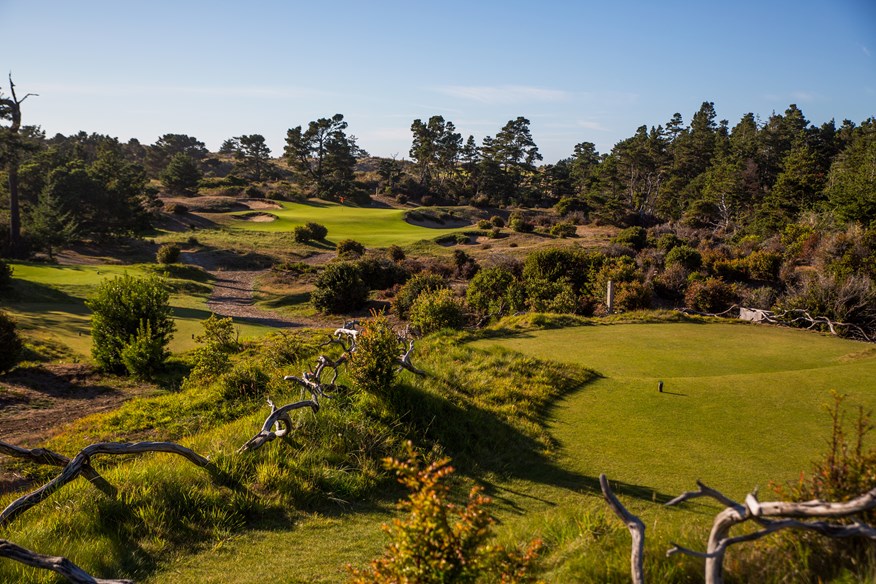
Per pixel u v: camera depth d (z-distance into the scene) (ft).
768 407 34.24
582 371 42.42
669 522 20.92
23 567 15.96
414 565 10.78
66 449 33.27
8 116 176.35
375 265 153.07
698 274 117.29
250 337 80.33
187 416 38.73
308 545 19.45
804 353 49.01
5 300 106.73
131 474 21.90
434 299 66.33
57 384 54.13
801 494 13.41
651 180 365.20
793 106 342.44
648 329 59.06
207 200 317.22
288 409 26.89
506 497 24.47
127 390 54.13
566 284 98.63
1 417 43.04
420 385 34.14
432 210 341.41
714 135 371.35
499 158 411.95
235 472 23.41
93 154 472.44
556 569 14.46
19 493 25.57
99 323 58.85
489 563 11.02
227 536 19.77
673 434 31.07
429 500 10.96
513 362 42.68
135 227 223.30
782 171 312.71
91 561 17.11
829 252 122.52
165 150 510.99
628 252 177.47
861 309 67.87
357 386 31.60
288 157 428.56
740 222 246.68
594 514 19.10
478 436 30.53
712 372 43.88
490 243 230.68
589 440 30.83
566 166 543.80
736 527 15.58
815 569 11.89
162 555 18.31
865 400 34.40
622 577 13.03
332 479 24.16
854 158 233.14
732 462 27.25
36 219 186.09
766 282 123.65
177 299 135.23
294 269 178.09
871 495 9.39
